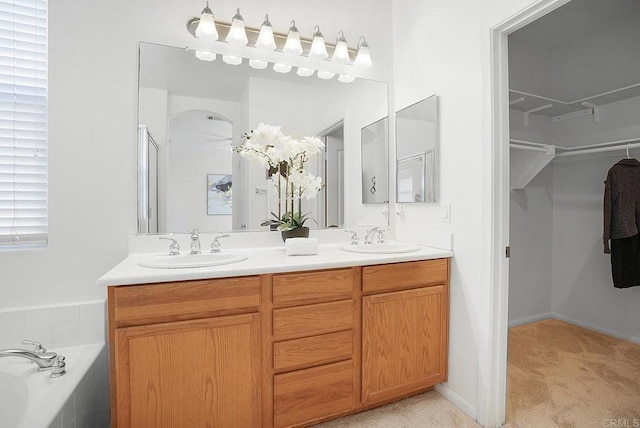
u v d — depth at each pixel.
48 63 1.56
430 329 1.73
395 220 2.32
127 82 1.69
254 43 1.95
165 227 1.78
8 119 1.57
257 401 1.36
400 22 2.24
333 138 2.16
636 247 2.37
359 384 1.58
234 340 1.32
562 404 1.70
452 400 1.75
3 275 1.51
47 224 1.60
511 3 1.43
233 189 1.92
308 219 2.09
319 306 1.47
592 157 2.72
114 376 1.17
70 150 1.60
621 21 2.46
